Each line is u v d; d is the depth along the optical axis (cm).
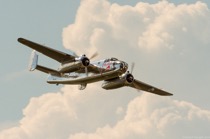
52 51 13562
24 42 13338
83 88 14075
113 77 13662
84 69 13812
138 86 15262
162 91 15475
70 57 13700
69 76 14125
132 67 14125
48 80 14600
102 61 13638
